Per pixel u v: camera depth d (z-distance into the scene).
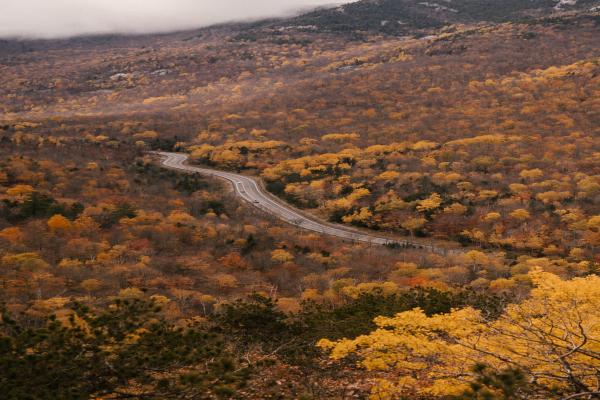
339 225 84.75
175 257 54.69
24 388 7.45
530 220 75.88
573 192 85.56
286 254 57.91
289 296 46.62
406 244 71.50
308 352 12.34
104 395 8.11
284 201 98.19
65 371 8.00
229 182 110.25
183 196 89.19
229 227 70.31
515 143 119.94
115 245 53.94
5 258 44.19
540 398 6.72
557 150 111.81
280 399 9.23
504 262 60.91
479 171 102.81
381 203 87.44
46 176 83.81
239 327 15.07
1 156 94.06
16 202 62.62
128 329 9.42
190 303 40.75
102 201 73.94
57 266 45.06
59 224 56.31
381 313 15.11
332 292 42.94
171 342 9.61
